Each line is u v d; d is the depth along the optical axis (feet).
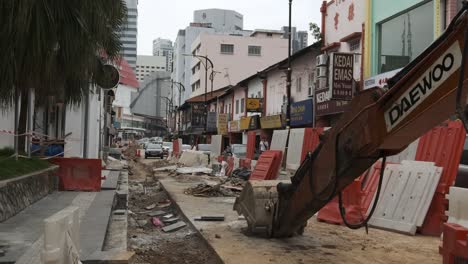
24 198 33.55
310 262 24.30
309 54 96.89
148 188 65.26
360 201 33.60
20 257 20.04
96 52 38.60
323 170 21.88
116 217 34.58
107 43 42.60
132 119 364.58
